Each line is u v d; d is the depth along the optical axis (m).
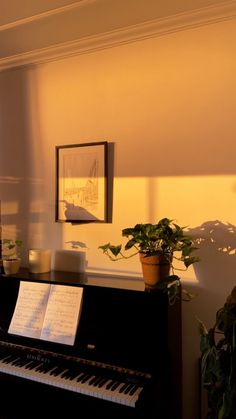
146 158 2.04
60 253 2.29
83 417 1.65
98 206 2.16
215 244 1.86
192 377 1.89
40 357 1.79
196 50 1.92
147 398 1.50
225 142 1.85
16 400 1.83
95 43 2.14
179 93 1.96
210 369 1.34
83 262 2.21
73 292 1.80
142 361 1.58
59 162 2.29
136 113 2.07
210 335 1.39
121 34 2.04
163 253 1.68
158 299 1.62
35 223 2.39
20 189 2.46
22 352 1.84
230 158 1.84
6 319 1.95
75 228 2.24
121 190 2.11
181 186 1.95
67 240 2.27
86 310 1.78
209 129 1.89
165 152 2.00
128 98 2.09
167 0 1.73
